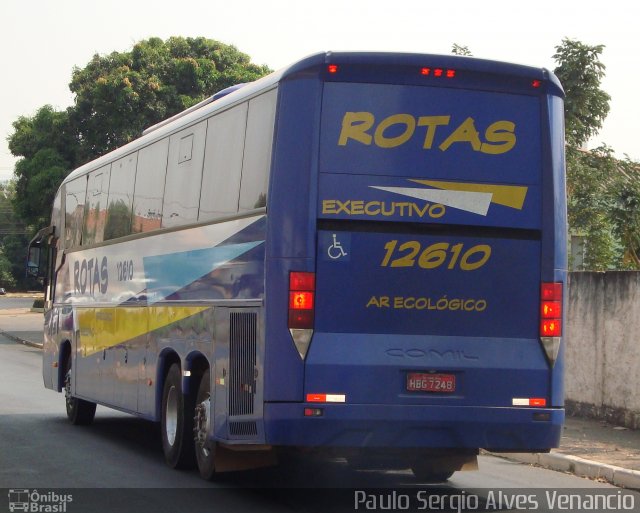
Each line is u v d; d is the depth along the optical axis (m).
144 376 13.03
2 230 128.62
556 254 9.61
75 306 16.70
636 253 22.59
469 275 9.41
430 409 9.20
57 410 18.72
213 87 45.47
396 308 9.25
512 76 9.51
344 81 9.30
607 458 12.65
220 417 10.31
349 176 9.23
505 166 9.53
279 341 9.12
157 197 12.91
